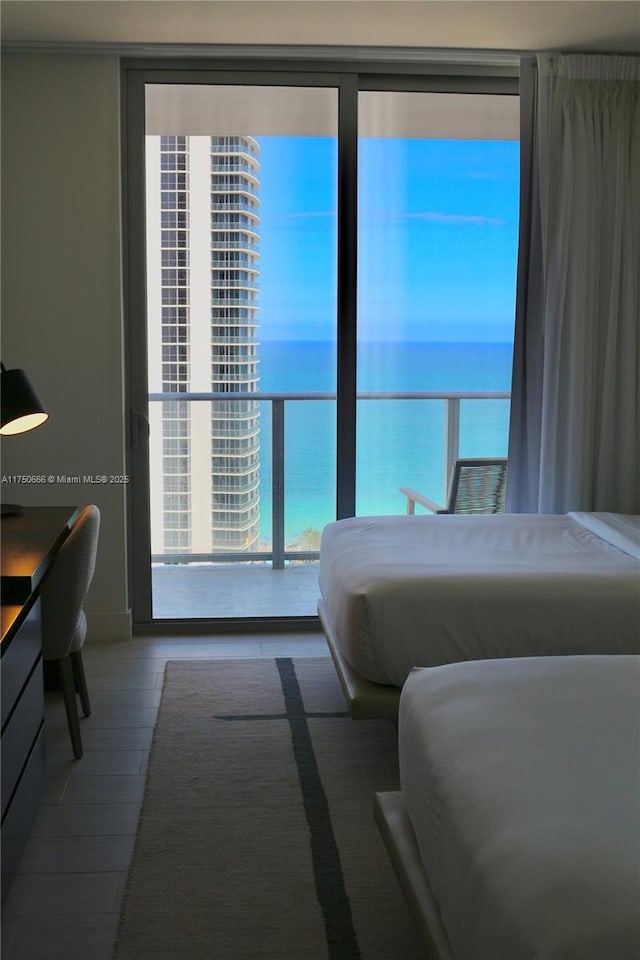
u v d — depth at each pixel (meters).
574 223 4.24
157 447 4.46
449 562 3.19
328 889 2.33
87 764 3.05
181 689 3.71
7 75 4.08
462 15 3.71
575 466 4.35
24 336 4.21
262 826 2.64
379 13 3.69
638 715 1.87
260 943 2.11
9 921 2.21
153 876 2.38
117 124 4.13
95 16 3.69
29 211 4.15
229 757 3.09
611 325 4.31
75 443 4.28
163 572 4.55
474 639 2.86
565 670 2.12
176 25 3.81
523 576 2.95
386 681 2.87
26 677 2.51
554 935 1.26
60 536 3.10
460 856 1.55
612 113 4.23
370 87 4.31
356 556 3.31
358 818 2.69
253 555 4.58
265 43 4.07
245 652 4.22
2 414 3.13
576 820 1.48
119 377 4.26
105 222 4.18
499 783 1.62
